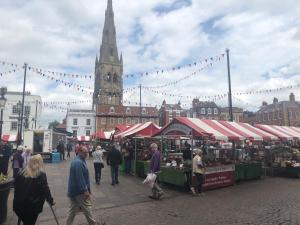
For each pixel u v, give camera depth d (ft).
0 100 63.87
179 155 54.95
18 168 41.83
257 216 27.86
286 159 62.95
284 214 28.58
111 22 286.05
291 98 204.74
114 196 37.76
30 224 17.97
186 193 40.29
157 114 237.04
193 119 49.78
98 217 27.78
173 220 26.63
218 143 73.67
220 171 45.75
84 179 21.25
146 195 38.52
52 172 61.05
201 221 26.27
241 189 44.11
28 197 17.61
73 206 21.54
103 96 250.37
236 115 229.66
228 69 70.13
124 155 61.31
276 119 203.21
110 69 271.49
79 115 226.38
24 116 144.56
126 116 230.68
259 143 79.41
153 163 36.19
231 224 25.30
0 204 23.70
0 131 72.13
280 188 44.98
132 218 27.40
